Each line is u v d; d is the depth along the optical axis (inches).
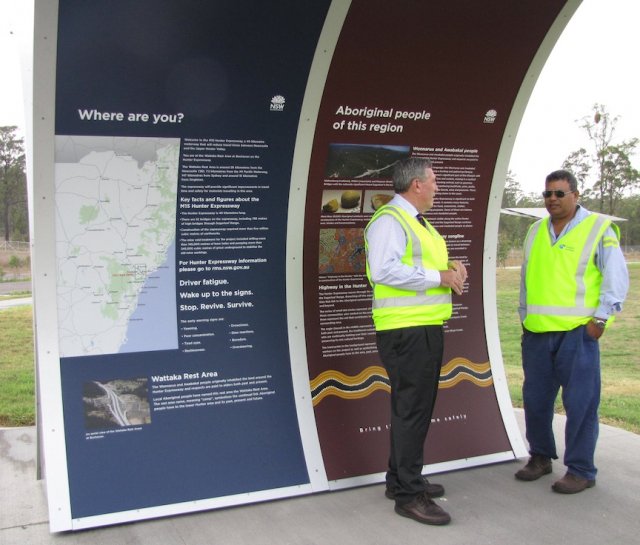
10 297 471.2
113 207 135.0
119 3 122.0
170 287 141.6
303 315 154.5
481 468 166.1
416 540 126.3
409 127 156.6
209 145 139.4
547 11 151.3
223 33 130.7
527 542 125.6
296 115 144.7
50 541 126.6
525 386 160.2
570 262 150.6
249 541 126.0
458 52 151.5
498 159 170.1
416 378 132.0
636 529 131.2
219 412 146.0
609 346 382.6
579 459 150.1
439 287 133.3
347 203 155.3
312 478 149.3
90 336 136.3
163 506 137.1
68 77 124.6
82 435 135.3
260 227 148.0
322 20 135.7
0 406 241.8
